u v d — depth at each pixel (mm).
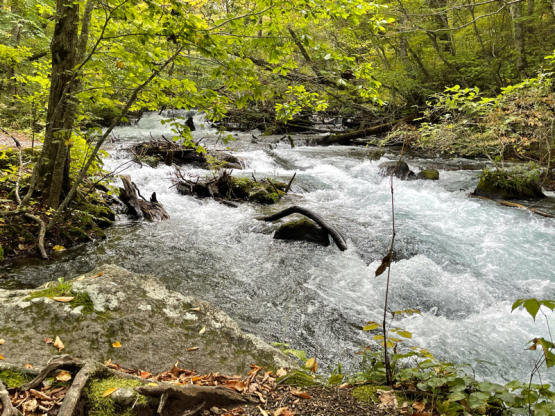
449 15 18766
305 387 2660
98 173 7605
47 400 1929
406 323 4457
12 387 1959
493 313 4727
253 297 4922
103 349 2633
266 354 3035
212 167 10180
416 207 9023
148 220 7770
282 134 18391
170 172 10859
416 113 16672
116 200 8430
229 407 2318
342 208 8984
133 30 4570
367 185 10906
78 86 5836
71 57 5805
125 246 6352
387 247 6621
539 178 10875
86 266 5531
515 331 4309
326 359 3770
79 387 1940
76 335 2674
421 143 11500
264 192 9406
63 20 5645
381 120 17672
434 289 5262
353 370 3613
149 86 5219
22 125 10938
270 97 5895
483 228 7539
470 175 11922
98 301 3039
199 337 3004
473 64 17703
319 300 4898
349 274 5621
